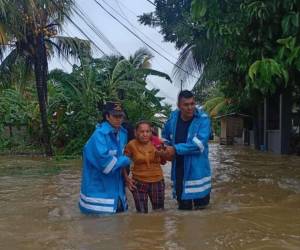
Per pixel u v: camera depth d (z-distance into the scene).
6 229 2.52
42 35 8.78
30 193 3.94
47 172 5.84
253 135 13.10
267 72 3.13
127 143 2.97
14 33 7.55
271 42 3.61
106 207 2.82
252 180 4.54
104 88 10.28
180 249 2.04
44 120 9.25
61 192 3.99
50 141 9.44
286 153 8.88
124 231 2.37
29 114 10.78
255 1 3.37
